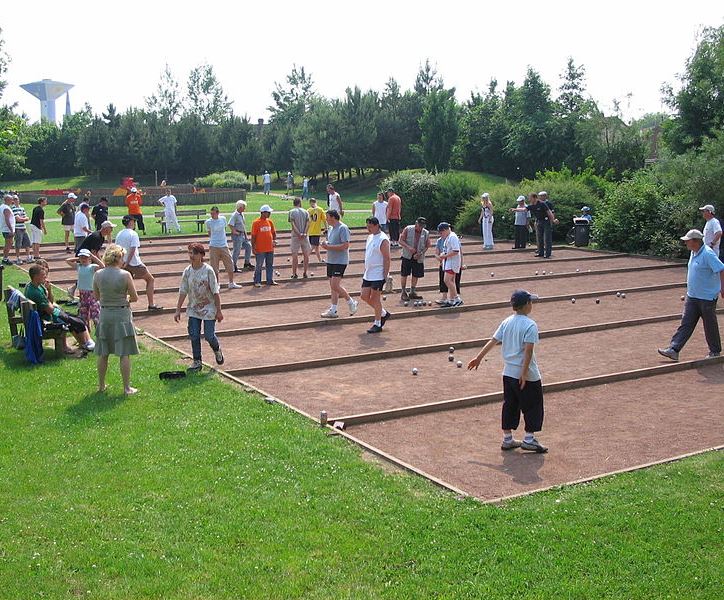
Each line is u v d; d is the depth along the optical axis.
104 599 5.51
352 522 6.66
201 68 107.12
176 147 83.06
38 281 12.04
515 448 8.67
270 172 83.75
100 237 15.47
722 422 9.67
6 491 7.25
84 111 99.44
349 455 8.24
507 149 68.56
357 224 35.38
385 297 18.22
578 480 7.66
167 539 6.33
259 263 19.36
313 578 5.77
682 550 6.22
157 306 16.23
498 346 13.57
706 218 18.23
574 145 65.62
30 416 9.33
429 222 36.66
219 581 5.72
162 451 8.21
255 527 6.54
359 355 12.55
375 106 74.06
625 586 5.70
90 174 91.38
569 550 6.19
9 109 50.47
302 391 10.83
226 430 8.86
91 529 6.51
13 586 5.67
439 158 69.56
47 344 12.88
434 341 13.81
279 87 109.62
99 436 8.66
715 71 35.12
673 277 21.81
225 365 12.04
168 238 29.38
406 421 9.65
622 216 27.80
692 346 13.73
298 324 14.93
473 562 6.01
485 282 20.39
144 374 11.13
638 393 10.97
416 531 6.48
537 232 26.00
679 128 36.97
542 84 69.62
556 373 11.88
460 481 7.73
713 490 7.39
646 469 7.94
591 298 18.64
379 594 5.58
